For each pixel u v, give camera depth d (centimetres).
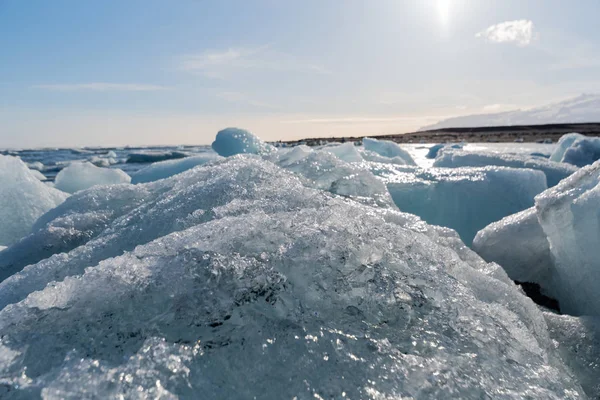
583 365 128
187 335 95
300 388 85
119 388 81
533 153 1048
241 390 84
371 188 255
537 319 135
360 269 118
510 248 246
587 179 200
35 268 150
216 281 109
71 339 94
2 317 101
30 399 78
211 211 168
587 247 183
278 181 196
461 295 120
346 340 98
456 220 346
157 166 652
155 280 110
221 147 795
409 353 97
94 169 662
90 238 221
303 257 117
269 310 104
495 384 91
